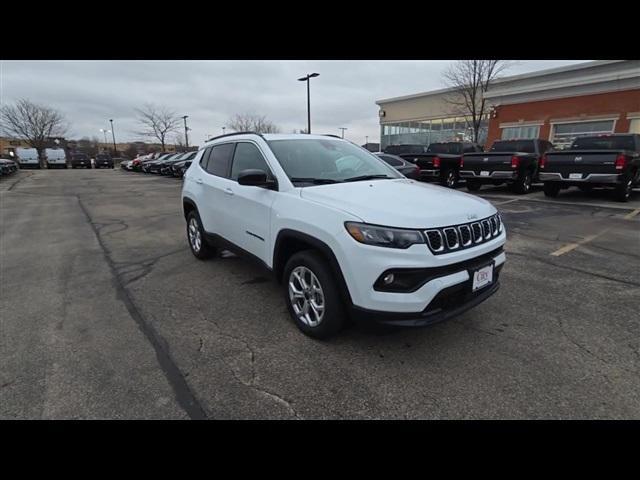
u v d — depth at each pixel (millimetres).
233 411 2244
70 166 49156
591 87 19234
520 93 21781
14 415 2197
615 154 8891
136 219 8805
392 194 2988
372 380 2508
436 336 3045
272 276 3455
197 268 4863
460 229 2621
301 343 2967
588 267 4688
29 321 3371
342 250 2570
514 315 3402
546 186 10547
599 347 2873
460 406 2270
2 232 7344
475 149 14992
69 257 5469
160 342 3002
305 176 3375
